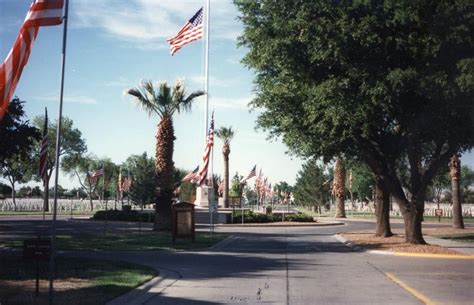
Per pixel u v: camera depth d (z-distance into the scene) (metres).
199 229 37.50
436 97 18.52
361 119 19.69
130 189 63.00
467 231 35.25
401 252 20.58
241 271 15.16
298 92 20.84
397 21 18.30
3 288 10.99
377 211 29.56
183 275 14.27
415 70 18.42
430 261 18.33
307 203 84.94
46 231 29.52
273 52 19.98
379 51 18.98
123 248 21.33
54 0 8.57
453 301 10.57
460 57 18.45
